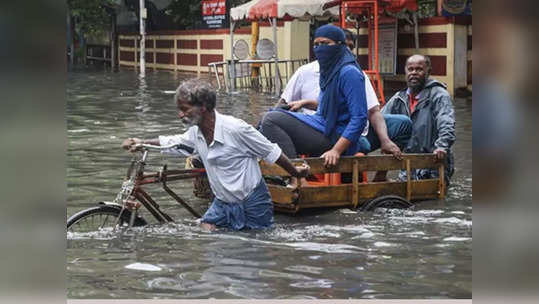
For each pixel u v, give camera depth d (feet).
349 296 23.31
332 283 24.70
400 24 105.60
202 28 150.10
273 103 90.43
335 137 36.50
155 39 165.48
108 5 178.19
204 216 32.68
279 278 25.23
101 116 75.20
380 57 105.81
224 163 31.83
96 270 25.91
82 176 44.70
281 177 37.14
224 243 29.89
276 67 105.09
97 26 182.09
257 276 25.44
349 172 36.37
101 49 192.03
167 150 32.53
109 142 57.57
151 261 27.17
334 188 35.73
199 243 29.81
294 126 36.42
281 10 100.58
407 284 24.62
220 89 112.37
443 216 35.45
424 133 40.93
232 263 27.04
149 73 150.51
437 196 39.19
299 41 123.24
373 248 29.37
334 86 36.14
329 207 36.94
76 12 176.96
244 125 31.60
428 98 41.27
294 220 34.65
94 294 23.36
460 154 54.34
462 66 99.96
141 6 148.87
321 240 30.66
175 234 31.19
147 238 30.42
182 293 23.57
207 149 31.81
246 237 30.94
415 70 41.60
